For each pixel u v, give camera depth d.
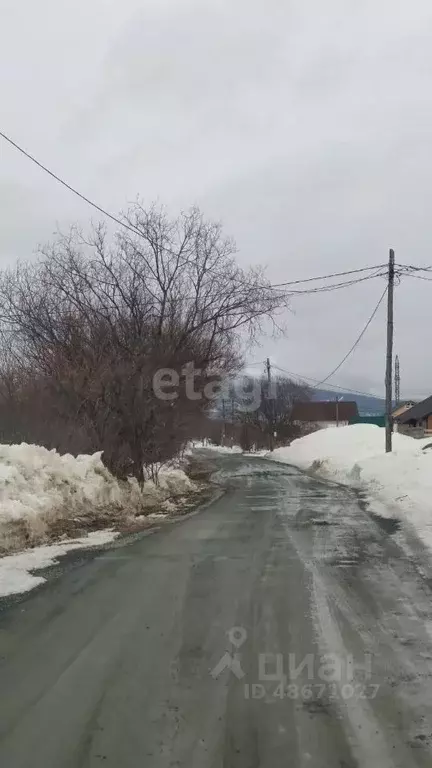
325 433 45.53
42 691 4.46
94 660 5.06
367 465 23.78
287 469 35.16
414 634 5.70
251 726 3.91
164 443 19.33
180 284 20.16
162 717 4.04
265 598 6.95
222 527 12.55
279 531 11.88
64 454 15.32
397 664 4.95
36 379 18.67
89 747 3.67
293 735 3.80
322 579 7.84
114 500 14.73
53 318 18.89
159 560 9.07
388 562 8.85
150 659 5.08
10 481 11.02
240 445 74.94
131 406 17.47
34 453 12.86
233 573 8.21
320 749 3.63
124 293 19.31
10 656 5.17
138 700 4.30
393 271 26.02
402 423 63.12
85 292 19.17
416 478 17.47
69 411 17.22
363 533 11.51
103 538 11.01
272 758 3.53
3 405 17.78
